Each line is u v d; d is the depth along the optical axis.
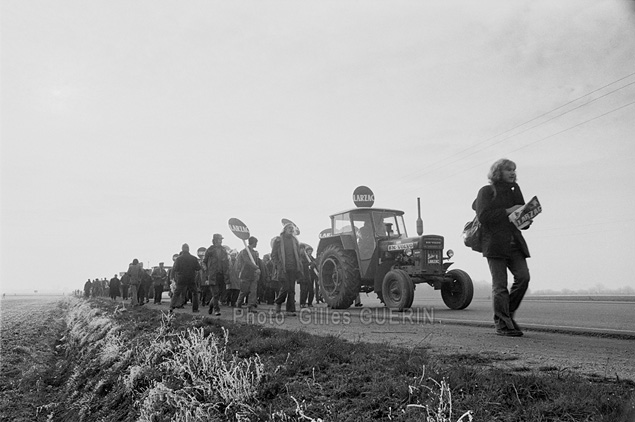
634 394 2.54
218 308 11.66
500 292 5.54
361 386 3.30
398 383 3.13
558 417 2.42
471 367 3.26
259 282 16.89
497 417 2.52
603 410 2.40
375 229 11.95
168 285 24.73
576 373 3.16
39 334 18.56
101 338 9.92
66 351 13.22
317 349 4.34
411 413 2.71
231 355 4.71
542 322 7.24
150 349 5.77
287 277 10.57
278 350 4.70
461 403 2.71
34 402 7.93
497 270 5.58
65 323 23.73
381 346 4.41
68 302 49.56
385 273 11.53
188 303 19.81
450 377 3.06
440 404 2.55
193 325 6.92
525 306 12.69
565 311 10.06
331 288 12.48
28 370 10.45
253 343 5.00
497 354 4.04
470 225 5.93
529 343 4.82
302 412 2.97
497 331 5.60
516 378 2.91
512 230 5.51
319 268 12.86
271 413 3.20
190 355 4.66
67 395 7.41
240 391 3.65
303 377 3.74
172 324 7.47
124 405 4.94
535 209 5.13
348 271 11.77
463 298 10.62
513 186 5.65
